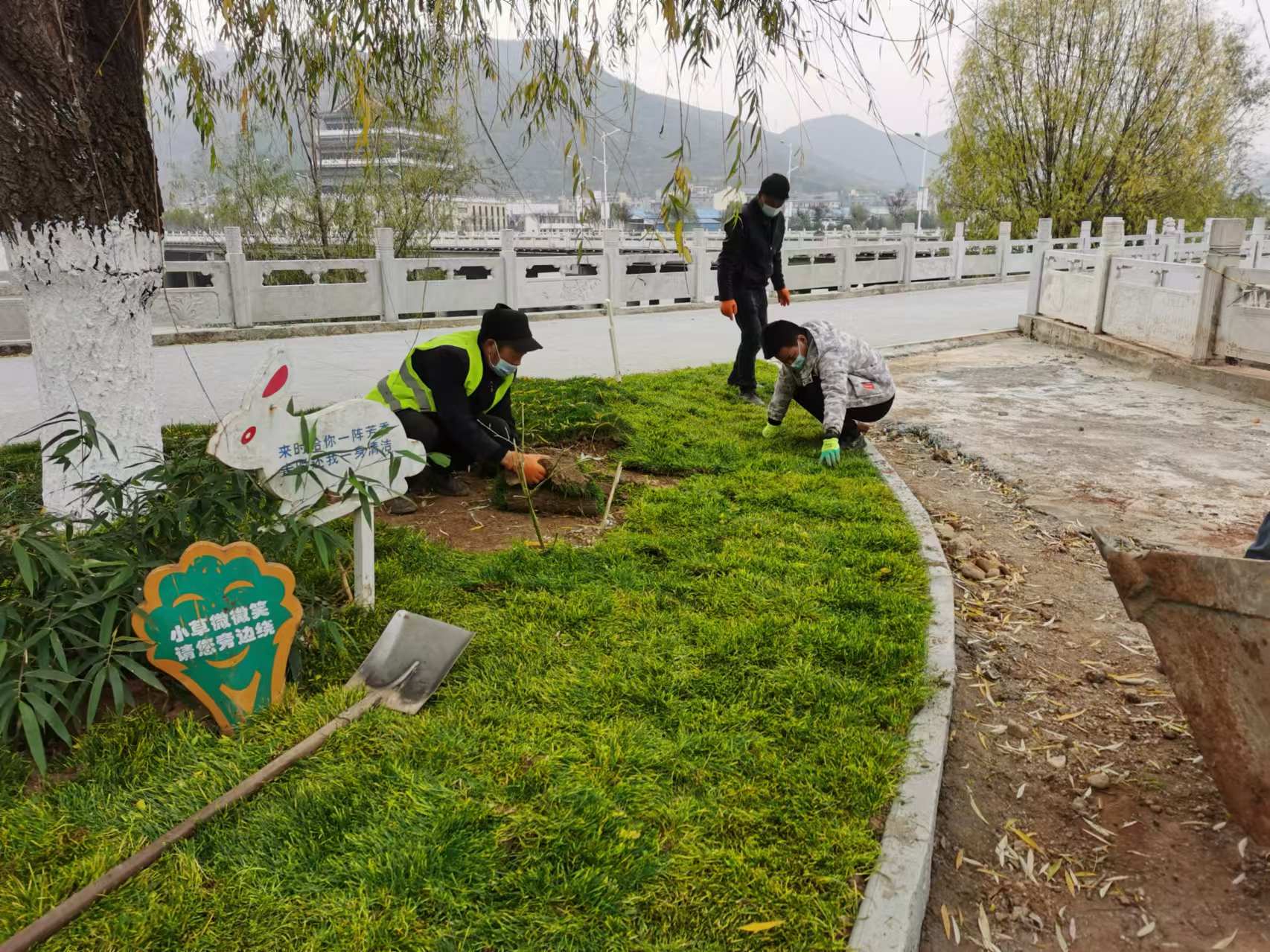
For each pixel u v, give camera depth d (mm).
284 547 2938
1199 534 4984
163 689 2625
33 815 2334
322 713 2764
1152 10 21531
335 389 8289
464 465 5023
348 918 2025
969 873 2568
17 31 3566
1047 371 9891
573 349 10914
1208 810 2809
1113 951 2314
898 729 2838
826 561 4062
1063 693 3459
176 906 2047
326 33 4242
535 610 3463
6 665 2570
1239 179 28406
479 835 2273
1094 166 24625
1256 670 2314
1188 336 9328
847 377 5699
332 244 16203
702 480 5223
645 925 2053
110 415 4219
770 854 2268
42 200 3908
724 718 2814
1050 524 5188
